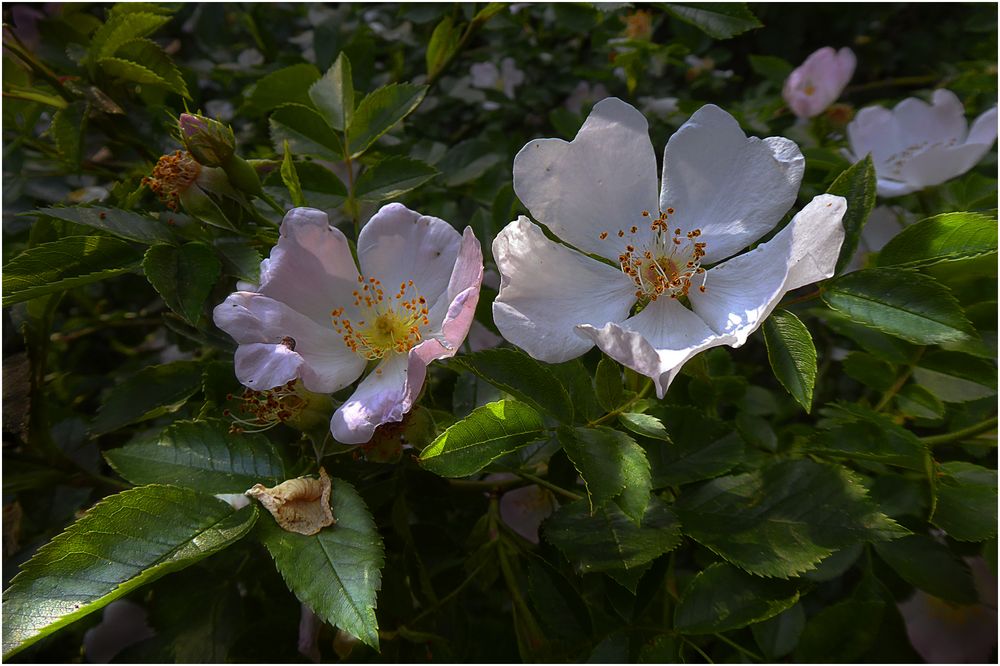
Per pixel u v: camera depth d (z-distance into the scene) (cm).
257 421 13
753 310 12
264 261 13
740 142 13
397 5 28
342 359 13
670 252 13
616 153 13
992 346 15
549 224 13
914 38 35
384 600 14
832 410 17
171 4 21
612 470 11
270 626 14
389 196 16
